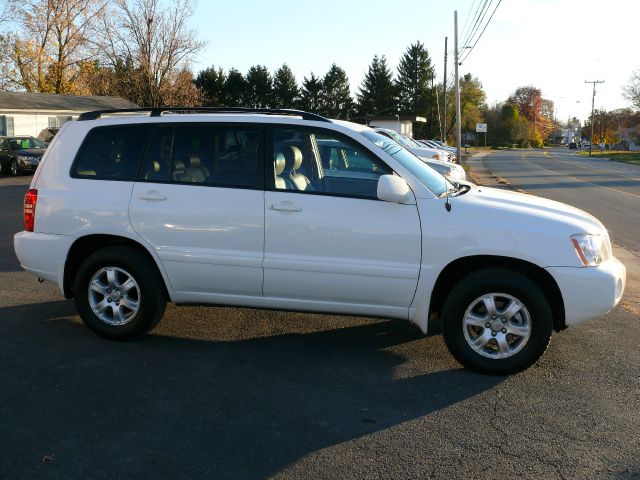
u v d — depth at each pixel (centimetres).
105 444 359
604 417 397
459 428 382
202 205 496
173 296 518
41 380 449
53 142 545
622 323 602
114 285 523
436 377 462
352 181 483
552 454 351
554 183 2623
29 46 4434
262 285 495
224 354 507
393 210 466
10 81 4606
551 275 448
